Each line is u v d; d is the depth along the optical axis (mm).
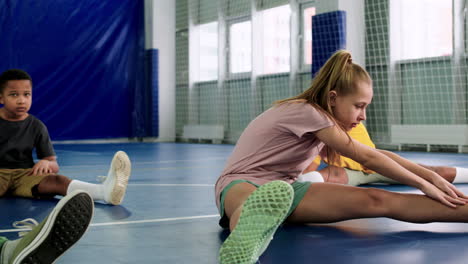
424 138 6074
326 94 1367
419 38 6434
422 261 1098
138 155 5520
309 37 7605
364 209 1324
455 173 2523
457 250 1195
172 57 9914
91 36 9031
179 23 9867
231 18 8789
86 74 8992
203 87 9461
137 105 9609
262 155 1418
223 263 939
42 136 2402
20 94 2279
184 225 1572
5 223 1653
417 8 6430
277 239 1322
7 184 2232
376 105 6812
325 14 6707
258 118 1480
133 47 9562
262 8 8266
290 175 1463
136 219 1688
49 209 1942
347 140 1326
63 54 8734
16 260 984
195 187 2621
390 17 6555
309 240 1311
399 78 6602
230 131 8891
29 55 8406
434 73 6266
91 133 9062
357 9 6758
